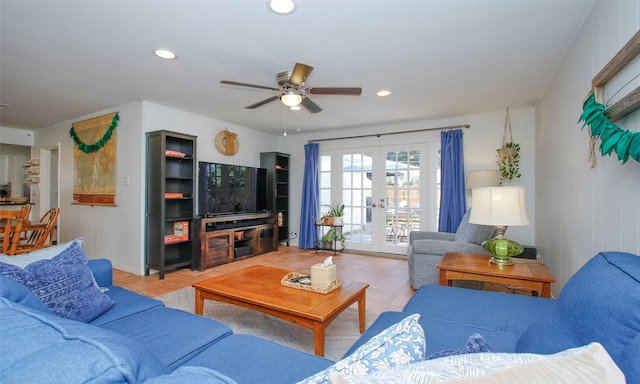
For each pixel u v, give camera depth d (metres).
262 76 3.03
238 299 2.05
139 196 3.85
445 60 2.65
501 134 4.24
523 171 4.08
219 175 4.59
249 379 1.04
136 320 1.53
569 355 0.49
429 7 1.90
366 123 5.03
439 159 4.76
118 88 3.39
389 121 4.88
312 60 2.66
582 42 2.07
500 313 1.48
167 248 4.20
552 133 2.97
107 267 1.98
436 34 2.23
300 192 5.99
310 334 2.29
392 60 2.65
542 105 3.51
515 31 2.18
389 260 4.79
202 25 2.12
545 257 3.30
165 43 2.38
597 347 0.50
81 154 4.68
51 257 1.66
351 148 5.49
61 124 5.09
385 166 5.19
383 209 5.20
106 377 0.45
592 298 0.83
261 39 2.30
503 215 2.09
